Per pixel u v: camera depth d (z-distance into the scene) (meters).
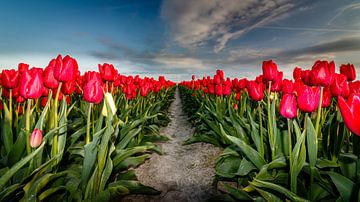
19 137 2.07
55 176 1.92
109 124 2.00
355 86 2.77
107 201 2.03
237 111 4.53
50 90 2.16
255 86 2.56
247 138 3.26
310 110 1.79
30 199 1.64
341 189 1.61
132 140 3.80
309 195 1.90
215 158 3.94
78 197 2.02
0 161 2.10
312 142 1.78
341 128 2.12
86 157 1.94
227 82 4.43
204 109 6.20
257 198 2.12
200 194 2.83
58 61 2.07
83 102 4.27
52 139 2.32
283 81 3.35
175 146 4.99
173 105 15.11
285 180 2.05
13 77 2.56
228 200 2.21
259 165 2.32
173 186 3.05
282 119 3.91
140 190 2.50
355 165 1.90
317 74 2.11
